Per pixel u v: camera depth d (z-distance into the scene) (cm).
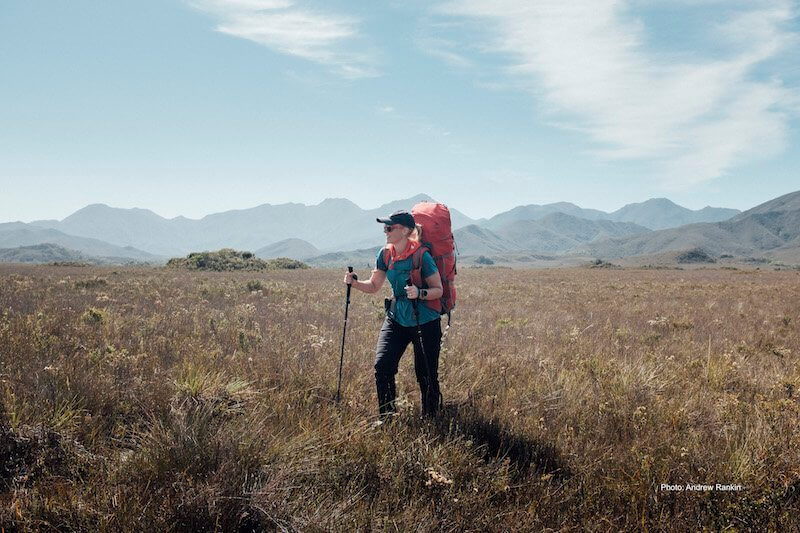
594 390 575
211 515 286
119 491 301
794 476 347
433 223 484
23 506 283
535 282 3681
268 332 951
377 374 478
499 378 623
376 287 504
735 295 2352
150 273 3916
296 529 285
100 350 643
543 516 313
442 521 300
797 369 708
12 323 812
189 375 454
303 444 366
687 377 677
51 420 363
